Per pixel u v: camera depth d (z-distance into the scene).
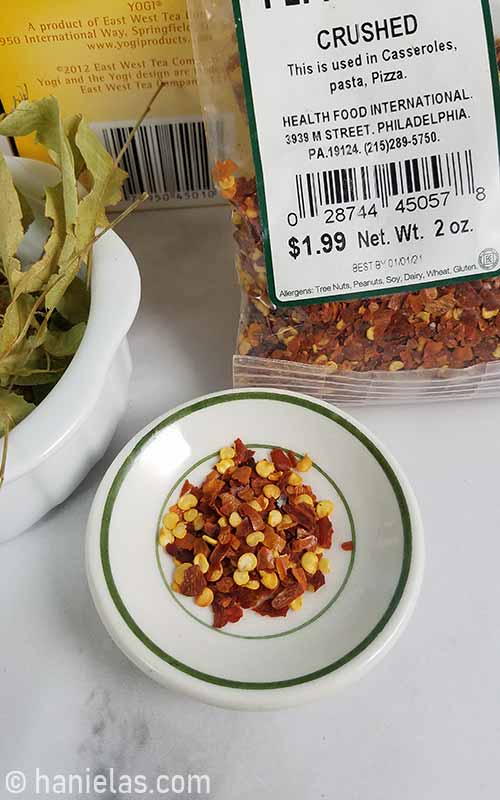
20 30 0.47
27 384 0.41
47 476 0.41
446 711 0.40
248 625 0.41
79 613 0.44
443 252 0.42
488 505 0.46
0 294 0.43
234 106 0.41
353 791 0.38
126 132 0.53
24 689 0.41
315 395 0.49
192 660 0.38
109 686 0.41
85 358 0.38
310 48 0.38
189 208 0.59
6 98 0.51
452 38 0.39
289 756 0.39
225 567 0.43
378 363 0.47
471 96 0.40
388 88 0.39
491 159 0.41
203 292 0.56
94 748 0.40
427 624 0.42
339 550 0.43
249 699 0.35
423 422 0.50
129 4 0.45
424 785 0.38
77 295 0.43
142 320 0.54
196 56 0.41
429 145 0.40
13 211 0.37
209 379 0.52
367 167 0.40
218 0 0.39
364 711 0.40
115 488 0.42
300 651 0.39
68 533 0.46
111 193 0.42
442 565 0.44
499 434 0.49
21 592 0.44
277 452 0.46
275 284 0.43
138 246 0.58
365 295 0.43
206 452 0.46
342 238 0.42
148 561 0.42
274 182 0.41
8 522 0.43
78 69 0.49
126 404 0.48
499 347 0.46
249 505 0.44
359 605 0.40
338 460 0.45
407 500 0.41
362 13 0.38
